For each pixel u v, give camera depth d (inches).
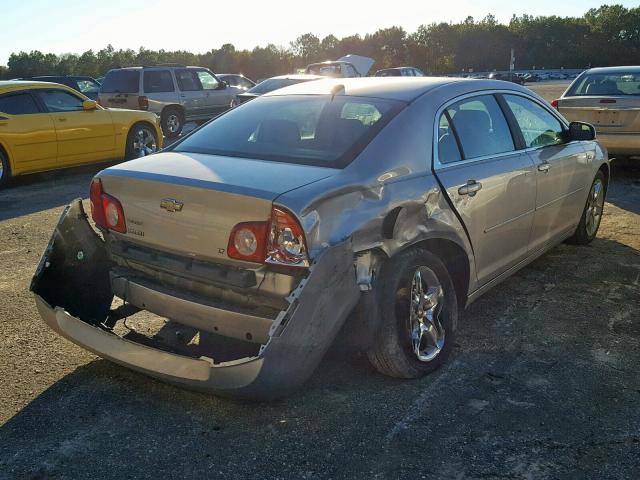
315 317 106.1
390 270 124.6
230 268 112.4
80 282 142.9
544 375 136.5
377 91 145.9
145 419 121.0
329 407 124.0
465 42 4817.9
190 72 650.2
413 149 131.6
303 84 166.6
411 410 122.6
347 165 120.6
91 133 405.4
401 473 104.1
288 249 105.9
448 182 136.8
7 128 358.6
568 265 210.2
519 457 108.0
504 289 189.0
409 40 4995.1
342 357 142.0
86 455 110.1
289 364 104.8
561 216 195.9
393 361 127.3
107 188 129.7
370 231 116.6
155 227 121.1
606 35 4618.6
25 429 117.8
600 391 129.7
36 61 4665.4
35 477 104.3
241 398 109.5
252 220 108.2
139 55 4938.5
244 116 150.6
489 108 162.2
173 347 128.4
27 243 245.9
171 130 631.2
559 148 189.9
